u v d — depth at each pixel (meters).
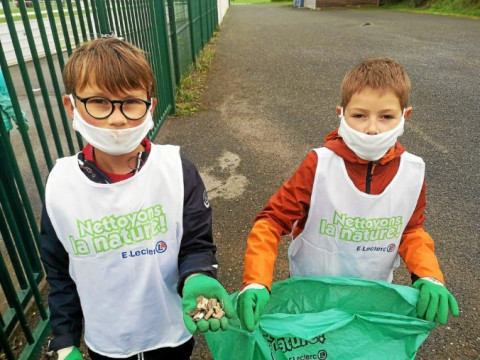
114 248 1.23
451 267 2.64
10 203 2.12
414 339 1.29
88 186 1.18
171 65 5.45
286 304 1.43
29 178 3.86
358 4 25.58
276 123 5.31
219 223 3.17
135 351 1.38
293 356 1.27
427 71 7.79
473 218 3.17
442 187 3.62
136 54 1.19
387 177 1.45
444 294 1.29
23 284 2.26
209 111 5.81
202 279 1.14
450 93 6.40
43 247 1.26
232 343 1.25
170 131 5.08
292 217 1.50
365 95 1.34
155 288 1.31
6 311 2.23
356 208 1.46
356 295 1.39
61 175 1.20
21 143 4.72
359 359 1.28
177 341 1.42
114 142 1.14
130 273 1.27
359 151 1.38
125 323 1.33
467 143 4.54
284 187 1.53
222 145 4.63
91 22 2.98
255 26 17.08
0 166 2.02
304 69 8.29
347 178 1.44
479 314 2.27
